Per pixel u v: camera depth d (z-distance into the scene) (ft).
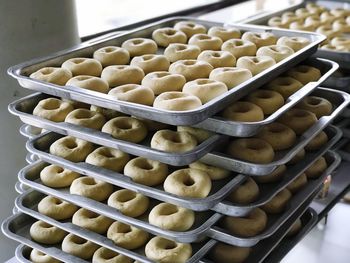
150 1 6.52
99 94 2.47
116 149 2.63
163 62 3.06
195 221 2.55
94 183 2.81
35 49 3.78
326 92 3.31
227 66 3.05
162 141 2.47
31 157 3.33
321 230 3.73
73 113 2.77
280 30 3.61
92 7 5.92
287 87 3.02
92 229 2.71
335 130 3.32
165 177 2.61
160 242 2.58
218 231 2.56
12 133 3.93
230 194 2.59
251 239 2.53
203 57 3.11
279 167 2.77
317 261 3.38
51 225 2.91
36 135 3.04
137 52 3.30
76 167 2.65
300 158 2.99
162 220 2.44
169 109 2.36
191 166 2.65
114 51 3.20
